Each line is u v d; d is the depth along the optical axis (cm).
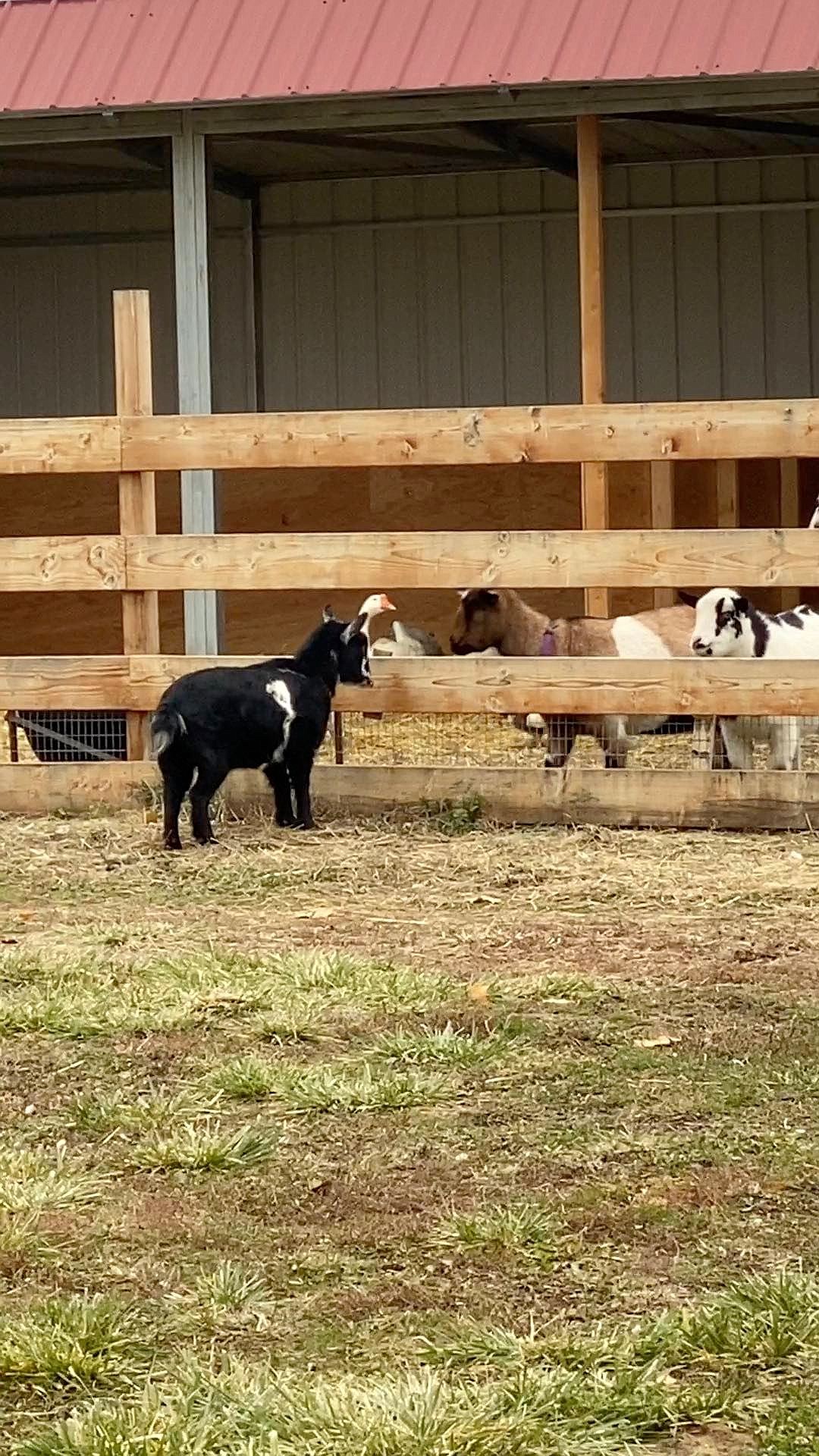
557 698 916
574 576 912
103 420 952
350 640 923
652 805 910
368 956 684
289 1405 351
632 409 902
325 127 1175
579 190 1205
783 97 1111
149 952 691
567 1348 374
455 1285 410
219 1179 472
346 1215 448
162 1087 541
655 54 1104
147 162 1445
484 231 1594
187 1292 408
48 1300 401
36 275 1659
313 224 1623
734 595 973
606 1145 488
